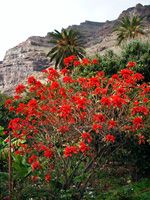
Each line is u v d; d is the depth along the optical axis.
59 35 59.72
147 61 16.91
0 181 10.02
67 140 11.77
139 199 11.25
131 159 13.64
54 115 11.75
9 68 192.62
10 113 18.64
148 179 13.11
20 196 9.71
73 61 13.38
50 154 10.79
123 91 11.55
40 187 10.45
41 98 12.23
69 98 12.30
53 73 12.47
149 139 12.25
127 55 17.66
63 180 11.88
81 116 11.62
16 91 12.34
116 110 12.21
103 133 11.41
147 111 11.33
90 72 16.56
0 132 13.16
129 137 12.36
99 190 12.52
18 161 10.55
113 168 14.20
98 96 12.78
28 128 11.91
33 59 183.50
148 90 12.38
